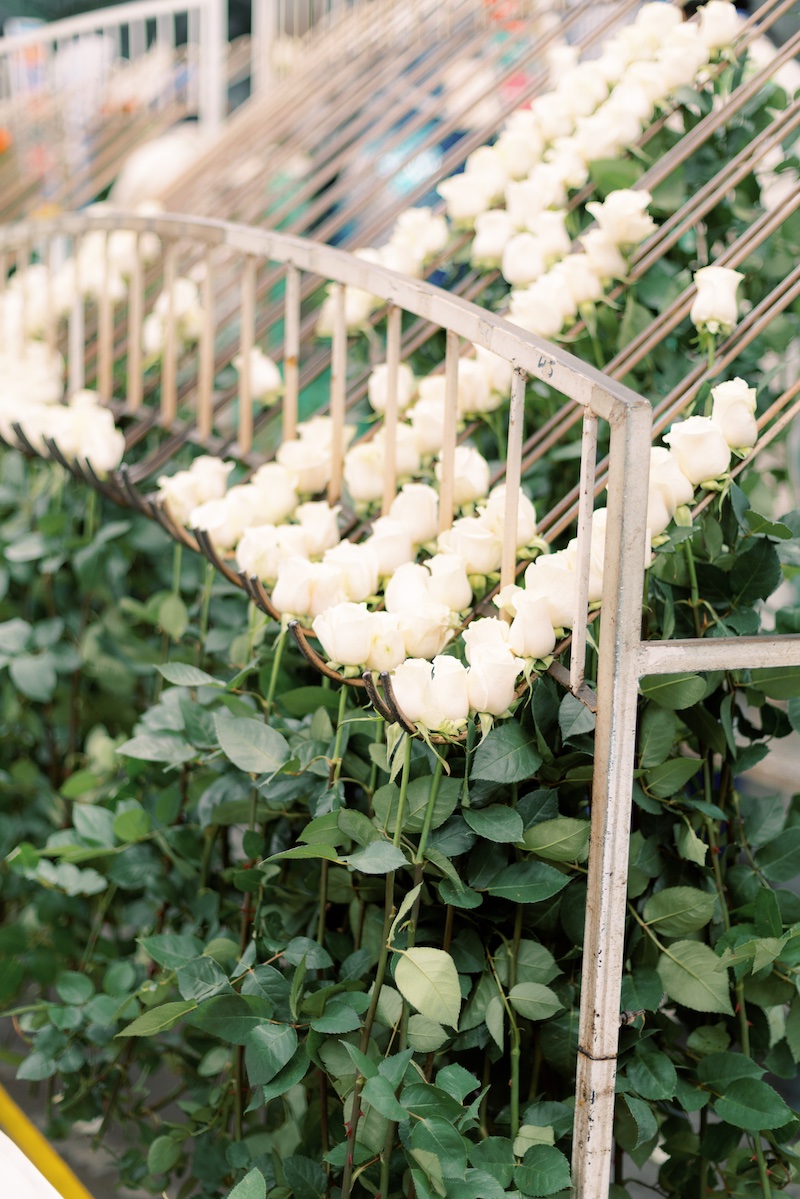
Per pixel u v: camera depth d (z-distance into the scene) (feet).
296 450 5.62
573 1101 4.34
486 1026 4.31
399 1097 3.98
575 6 7.50
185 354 8.12
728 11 6.01
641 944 4.48
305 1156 4.78
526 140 6.55
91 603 7.72
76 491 7.64
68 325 9.02
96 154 12.70
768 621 8.57
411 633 4.20
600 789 3.71
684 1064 4.64
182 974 4.38
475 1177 3.83
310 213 7.94
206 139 11.27
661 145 6.27
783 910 4.78
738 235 6.15
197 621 6.86
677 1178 4.81
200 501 5.82
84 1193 6.22
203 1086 5.88
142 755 5.20
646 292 5.74
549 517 4.69
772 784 9.41
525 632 3.94
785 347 5.83
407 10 9.15
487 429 6.50
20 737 7.89
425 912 4.52
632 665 3.64
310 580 4.50
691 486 4.29
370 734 4.72
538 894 4.06
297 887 5.03
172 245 6.60
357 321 6.82
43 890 7.27
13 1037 7.68
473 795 4.23
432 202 8.81
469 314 4.33
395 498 5.12
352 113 8.89
